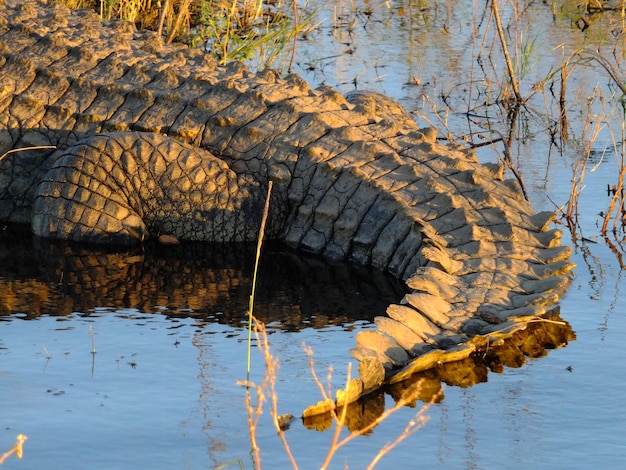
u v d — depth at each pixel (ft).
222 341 55.16
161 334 55.98
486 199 65.46
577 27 115.85
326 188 68.23
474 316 55.67
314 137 70.33
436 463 42.93
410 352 51.90
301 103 73.20
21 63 75.97
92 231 69.56
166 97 73.20
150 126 72.13
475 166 70.23
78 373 50.93
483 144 86.43
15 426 45.62
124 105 73.61
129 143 69.82
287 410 47.50
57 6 84.58
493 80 101.04
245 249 69.82
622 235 70.74
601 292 61.57
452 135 86.69
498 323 55.16
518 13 119.85
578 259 66.80
